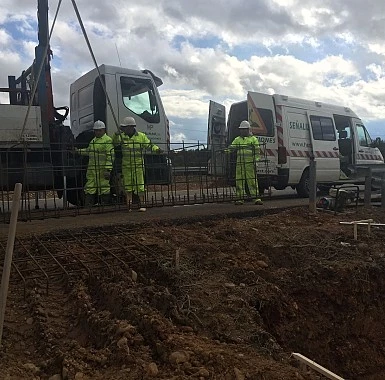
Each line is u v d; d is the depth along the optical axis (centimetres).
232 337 429
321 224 858
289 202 1138
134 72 1009
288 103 1260
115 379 316
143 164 925
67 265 561
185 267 575
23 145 797
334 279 615
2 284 324
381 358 615
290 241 714
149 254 607
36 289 491
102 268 552
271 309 542
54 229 707
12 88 963
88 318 416
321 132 1340
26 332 408
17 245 640
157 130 1032
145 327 393
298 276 605
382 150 1678
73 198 1030
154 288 495
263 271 604
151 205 934
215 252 638
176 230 746
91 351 358
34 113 833
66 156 890
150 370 325
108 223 754
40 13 845
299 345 559
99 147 894
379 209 1046
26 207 864
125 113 988
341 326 602
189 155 1005
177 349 355
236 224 792
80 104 1107
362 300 624
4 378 319
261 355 389
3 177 823
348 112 1467
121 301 446
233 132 1327
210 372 328
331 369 577
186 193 1100
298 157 1269
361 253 691
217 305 486
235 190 1066
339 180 1404
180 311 458
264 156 1187
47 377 332
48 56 863
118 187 945
